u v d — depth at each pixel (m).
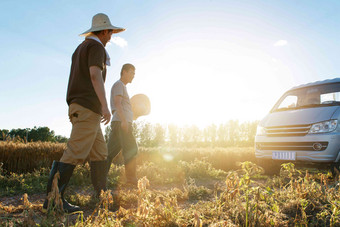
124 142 3.91
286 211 2.13
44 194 3.22
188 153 7.22
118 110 3.77
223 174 5.75
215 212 2.04
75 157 2.31
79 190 3.39
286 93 6.33
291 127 5.01
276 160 5.23
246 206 1.84
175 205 1.95
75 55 2.71
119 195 2.87
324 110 4.78
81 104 2.38
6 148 4.86
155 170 4.92
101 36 2.81
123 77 4.05
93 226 1.64
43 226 1.65
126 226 1.71
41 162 5.16
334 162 4.38
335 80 5.58
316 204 2.20
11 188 3.44
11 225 1.73
